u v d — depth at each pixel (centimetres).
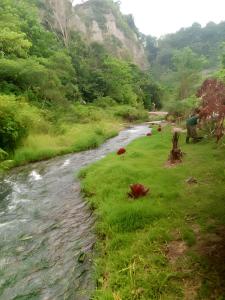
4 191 987
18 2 4069
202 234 505
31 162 1423
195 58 5406
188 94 4691
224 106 957
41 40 3525
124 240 532
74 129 2162
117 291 408
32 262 543
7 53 2688
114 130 2455
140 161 1075
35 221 723
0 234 665
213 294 363
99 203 748
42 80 2581
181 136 1536
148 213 599
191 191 709
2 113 1500
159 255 460
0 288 477
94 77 4781
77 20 8656
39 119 1884
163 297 374
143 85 6156
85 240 600
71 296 442
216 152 1059
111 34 10088
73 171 1206
